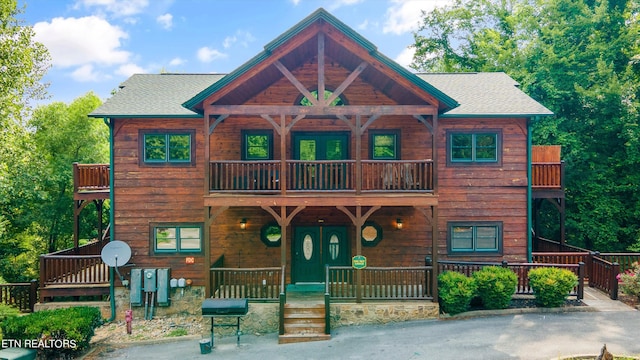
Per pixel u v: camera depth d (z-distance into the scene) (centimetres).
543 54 1975
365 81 1335
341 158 1343
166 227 1298
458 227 1306
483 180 1307
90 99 2619
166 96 1398
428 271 1108
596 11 1927
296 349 930
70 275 1265
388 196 1093
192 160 1296
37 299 1266
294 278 1329
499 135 1305
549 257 1322
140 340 1057
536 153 1468
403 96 1243
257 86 1261
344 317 1080
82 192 1352
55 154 2498
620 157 1880
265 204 1093
